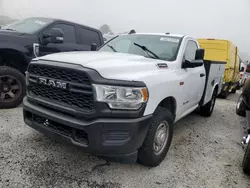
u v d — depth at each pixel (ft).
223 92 31.89
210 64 16.07
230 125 18.19
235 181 9.92
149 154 9.66
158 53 12.71
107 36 24.48
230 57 31.40
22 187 8.18
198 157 11.83
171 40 13.56
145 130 8.89
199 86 14.85
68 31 19.85
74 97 8.57
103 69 8.41
